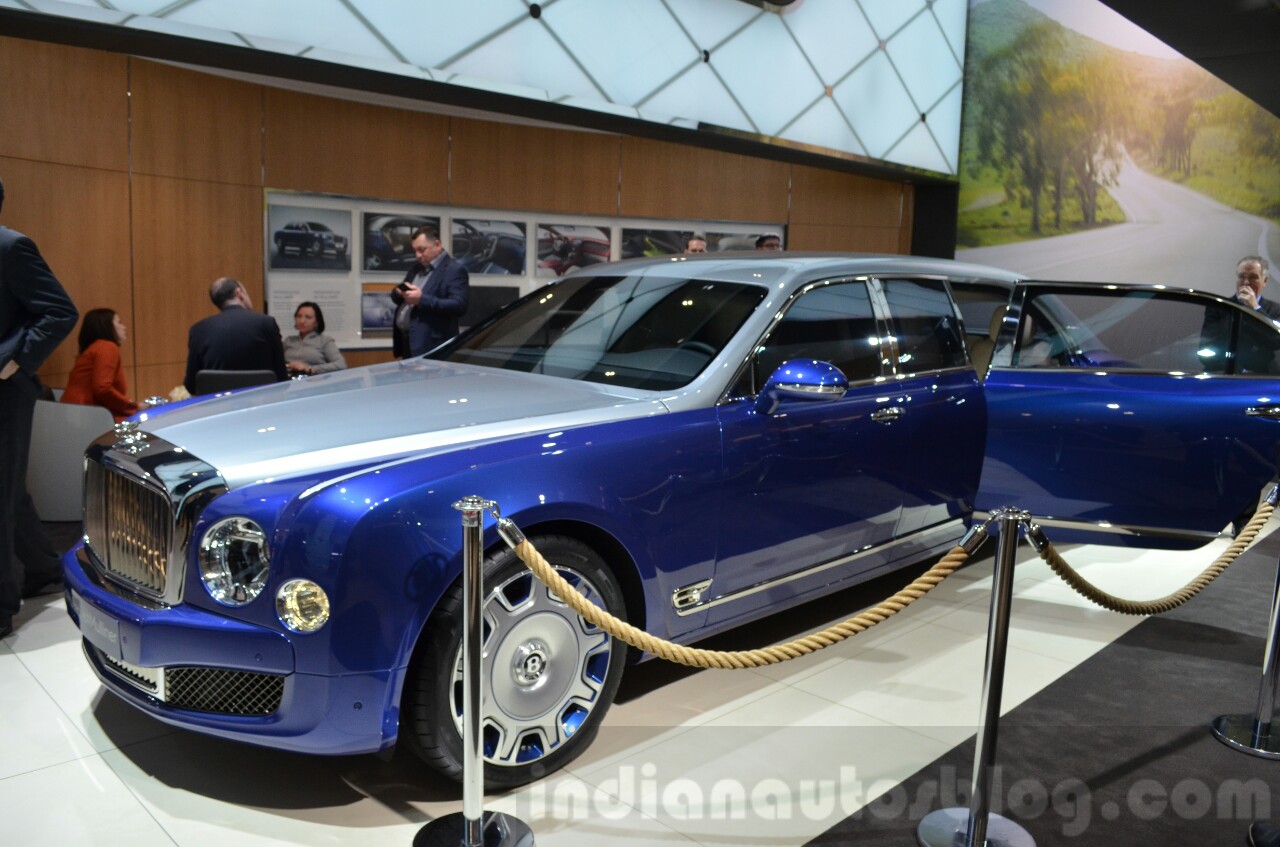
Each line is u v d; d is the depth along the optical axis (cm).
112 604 231
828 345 322
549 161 854
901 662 334
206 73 639
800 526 306
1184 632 372
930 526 366
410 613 215
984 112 1193
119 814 230
